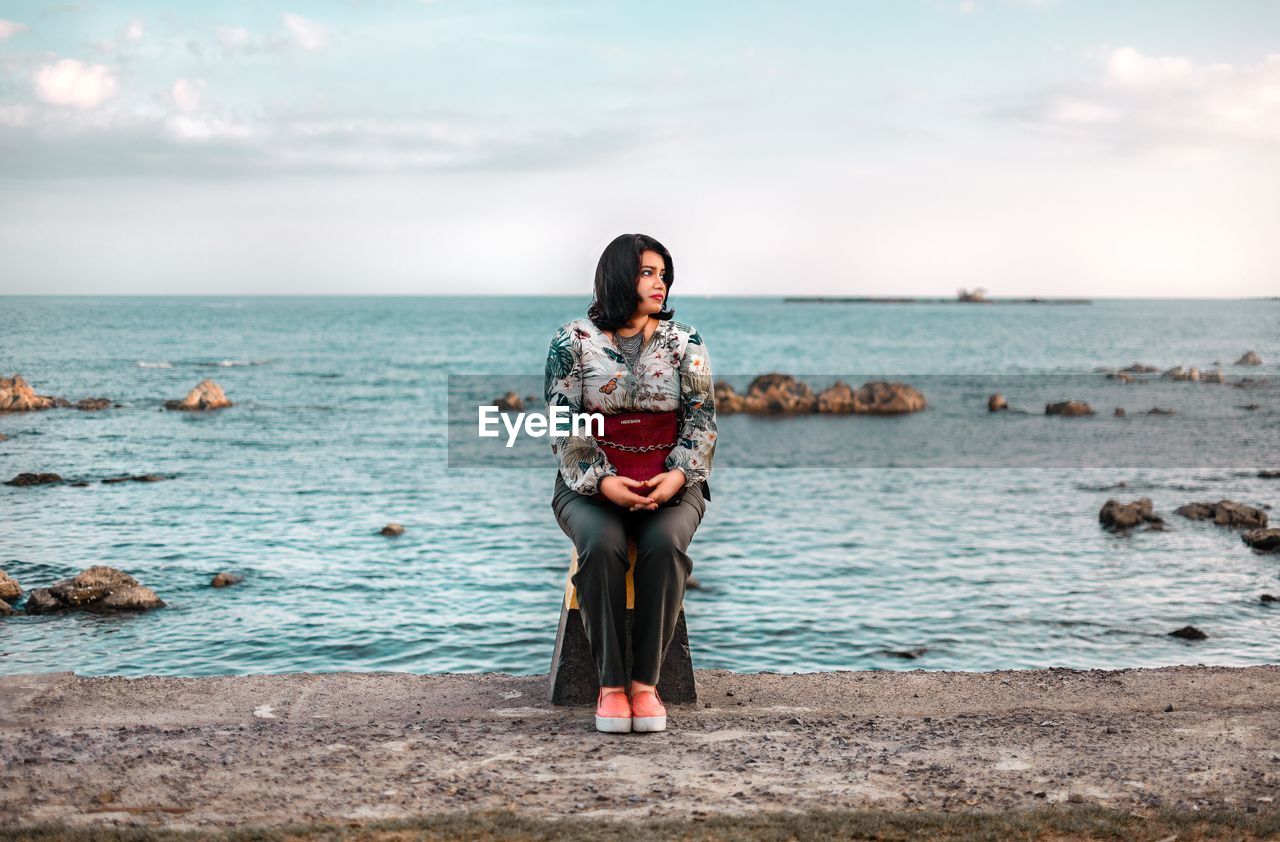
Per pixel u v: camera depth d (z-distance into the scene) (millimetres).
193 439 36375
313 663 12258
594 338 4680
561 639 4957
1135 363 83500
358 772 3836
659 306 4703
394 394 56312
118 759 3928
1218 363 85938
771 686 5352
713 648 12883
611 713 4367
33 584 15836
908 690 5227
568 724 4520
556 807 3520
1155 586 16266
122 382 59250
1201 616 14398
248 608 14555
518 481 28141
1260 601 15258
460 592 15656
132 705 4840
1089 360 89750
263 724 4469
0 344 96375
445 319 188125
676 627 4941
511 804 3547
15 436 36188
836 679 5457
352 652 12680
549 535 20406
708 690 5277
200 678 5320
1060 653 12625
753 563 18016
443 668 12117
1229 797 3641
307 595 15344
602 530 4480
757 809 3494
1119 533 21016
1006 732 4352
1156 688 5191
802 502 25453
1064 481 29188
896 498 26047
